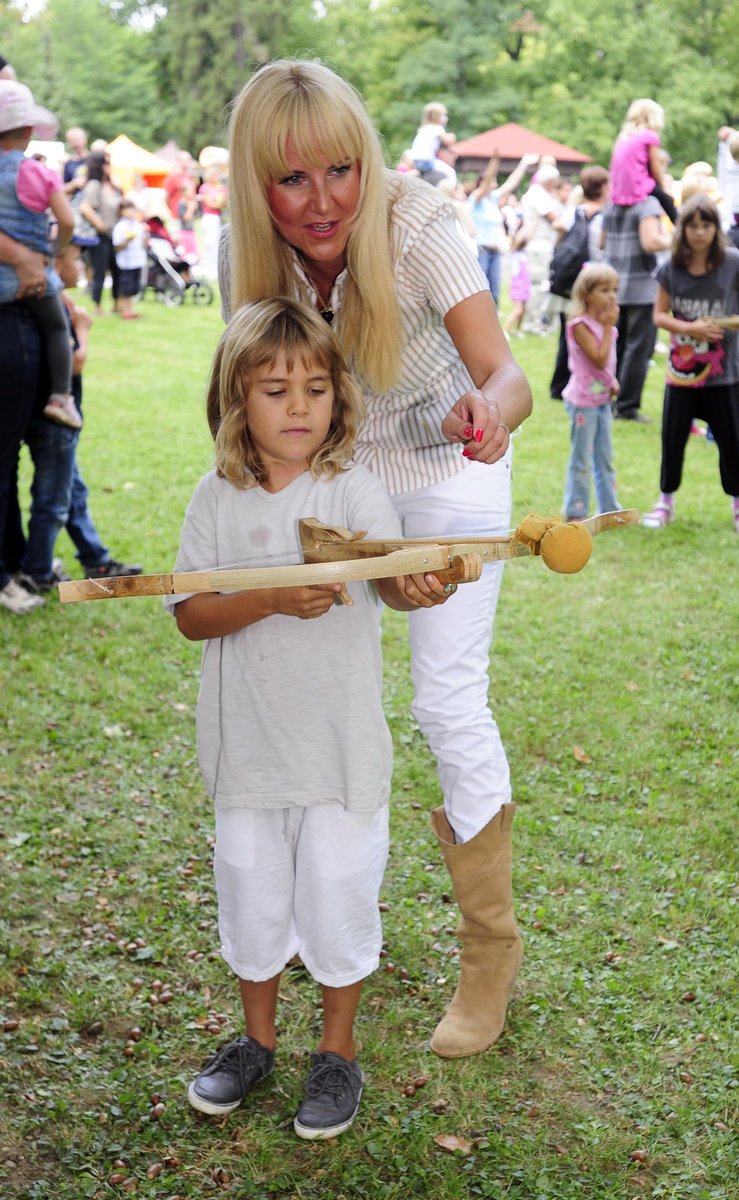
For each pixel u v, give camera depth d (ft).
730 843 11.36
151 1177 7.59
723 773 12.71
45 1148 7.79
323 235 7.21
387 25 151.64
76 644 15.98
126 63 193.98
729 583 18.44
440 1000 9.23
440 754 8.47
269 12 189.78
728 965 9.52
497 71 144.25
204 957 9.70
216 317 47.57
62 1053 8.63
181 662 15.55
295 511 7.43
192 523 7.69
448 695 8.30
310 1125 7.82
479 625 8.27
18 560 17.85
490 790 8.43
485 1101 8.21
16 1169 7.62
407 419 7.98
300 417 7.18
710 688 14.75
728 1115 8.01
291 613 7.01
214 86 192.34
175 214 66.23
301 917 7.90
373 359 7.55
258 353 7.06
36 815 11.75
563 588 18.33
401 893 10.55
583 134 134.00
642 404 31.68
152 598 17.66
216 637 7.52
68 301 17.25
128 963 9.64
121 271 45.75
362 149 6.95
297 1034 8.87
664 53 136.87
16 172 14.69
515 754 13.15
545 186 42.83
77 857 11.10
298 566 6.23
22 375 15.44
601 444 20.79
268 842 7.81
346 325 7.55
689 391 20.08
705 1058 8.52
